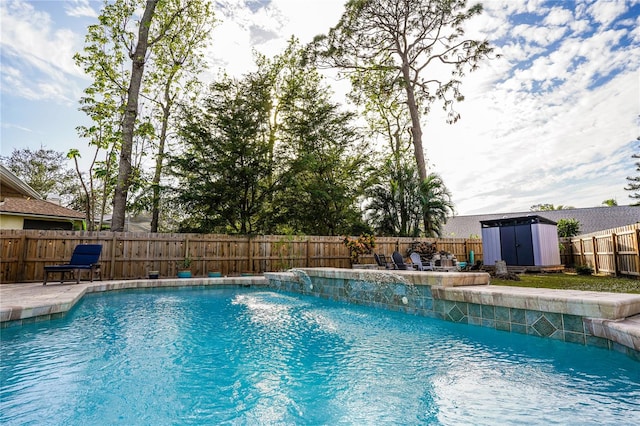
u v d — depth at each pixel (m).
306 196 14.47
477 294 4.37
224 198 12.25
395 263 9.82
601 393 2.44
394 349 3.64
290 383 2.77
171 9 13.99
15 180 12.44
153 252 9.85
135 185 11.34
